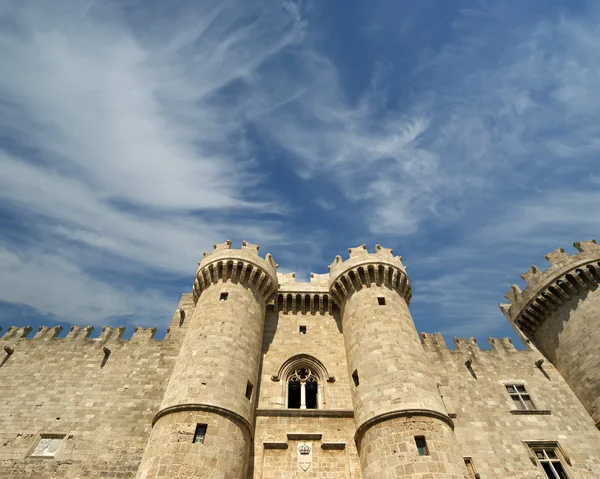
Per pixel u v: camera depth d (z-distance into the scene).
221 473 17.00
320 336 27.36
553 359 27.69
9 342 27.14
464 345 28.80
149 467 16.88
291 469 19.89
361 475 19.39
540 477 20.48
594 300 26.39
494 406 24.25
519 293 30.97
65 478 19.83
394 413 18.91
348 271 27.89
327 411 22.23
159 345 27.06
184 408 18.80
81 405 23.12
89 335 28.09
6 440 21.34
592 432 23.08
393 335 23.11
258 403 22.92
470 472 20.59
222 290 26.27
